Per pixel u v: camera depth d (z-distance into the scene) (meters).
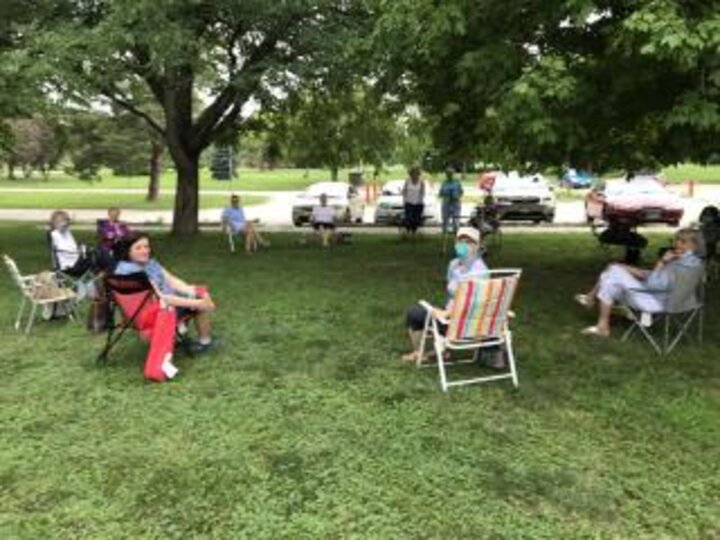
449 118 13.20
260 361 8.05
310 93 17.94
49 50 13.02
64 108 14.16
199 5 14.64
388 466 5.61
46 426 6.37
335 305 10.76
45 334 9.28
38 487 5.34
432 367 7.84
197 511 5.00
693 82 8.68
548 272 13.77
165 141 19.73
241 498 5.16
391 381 7.41
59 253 11.05
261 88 15.95
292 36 15.49
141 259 7.90
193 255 16.05
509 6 9.30
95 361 8.12
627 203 22.77
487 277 7.80
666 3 7.66
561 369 7.82
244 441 6.04
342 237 18.38
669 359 8.18
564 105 9.20
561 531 4.77
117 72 14.23
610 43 8.80
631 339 8.96
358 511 5.00
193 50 13.85
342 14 15.20
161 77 15.86
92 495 5.22
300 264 14.69
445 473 5.50
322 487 5.31
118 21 13.13
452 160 14.59
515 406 6.78
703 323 9.81
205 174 71.50
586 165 11.41
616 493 5.22
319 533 4.75
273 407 6.74
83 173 38.06
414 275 13.32
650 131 10.62
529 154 10.98
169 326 7.52
